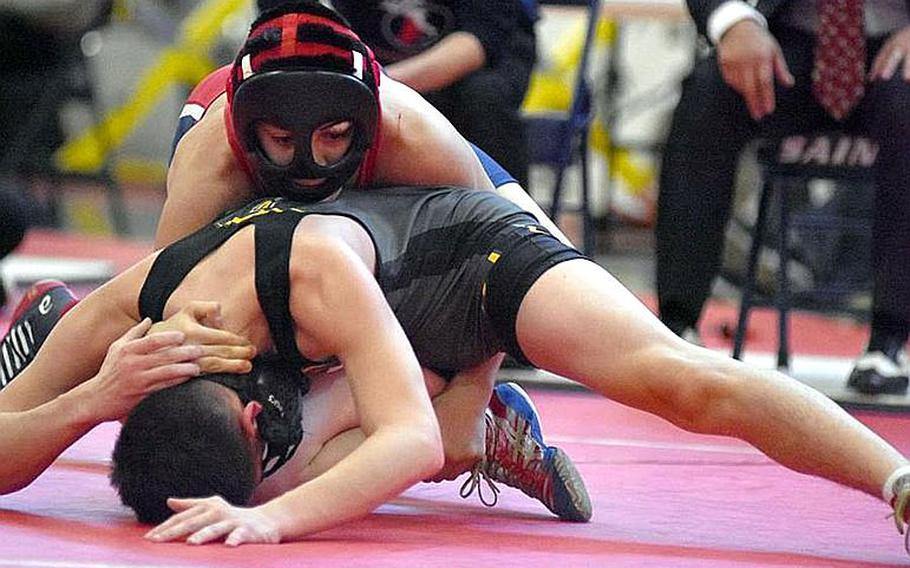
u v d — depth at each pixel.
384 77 6.60
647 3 13.28
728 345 12.99
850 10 9.95
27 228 12.12
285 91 5.69
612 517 6.45
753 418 5.56
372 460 5.40
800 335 14.21
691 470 7.63
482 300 6.21
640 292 16.95
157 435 5.42
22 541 5.30
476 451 6.31
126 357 5.50
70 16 17.88
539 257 6.09
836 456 5.46
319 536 5.58
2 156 19.23
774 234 14.81
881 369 9.97
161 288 5.83
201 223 6.41
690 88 10.40
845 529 6.29
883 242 10.01
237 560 5.03
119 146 26.98
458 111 10.50
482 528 6.06
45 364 5.98
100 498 6.25
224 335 5.54
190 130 6.69
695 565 5.41
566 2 11.59
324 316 5.61
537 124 11.68
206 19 24.14
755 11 10.17
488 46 10.53
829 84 10.01
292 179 5.95
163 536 5.29
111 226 22.27
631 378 5.75
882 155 9.90
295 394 5.68
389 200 6.36
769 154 10.48
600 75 21.05
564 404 9.88
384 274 6.11
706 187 10.34
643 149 20.61
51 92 18.88
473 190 6.52
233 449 5.43
